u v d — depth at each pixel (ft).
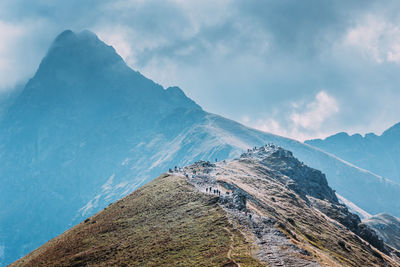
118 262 270.67
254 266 211.00
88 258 295.48
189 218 327.47
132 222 358.84
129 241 308.81
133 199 456.45
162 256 257.75
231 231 276.82
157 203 399.44
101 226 373.81
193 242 270.26
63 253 327.06
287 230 303.27
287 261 219.20
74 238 363.76
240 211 327.88
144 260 259.80
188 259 242.17
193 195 395.55
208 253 242.58
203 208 347.15
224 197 364.17
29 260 366.43
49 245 400.88
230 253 235.20
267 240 257.55
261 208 449.06
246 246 245.45
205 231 287.28
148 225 337.52
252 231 276.00
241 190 491.31
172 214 350.23
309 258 224.94
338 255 436.76
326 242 499.10
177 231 300.61
